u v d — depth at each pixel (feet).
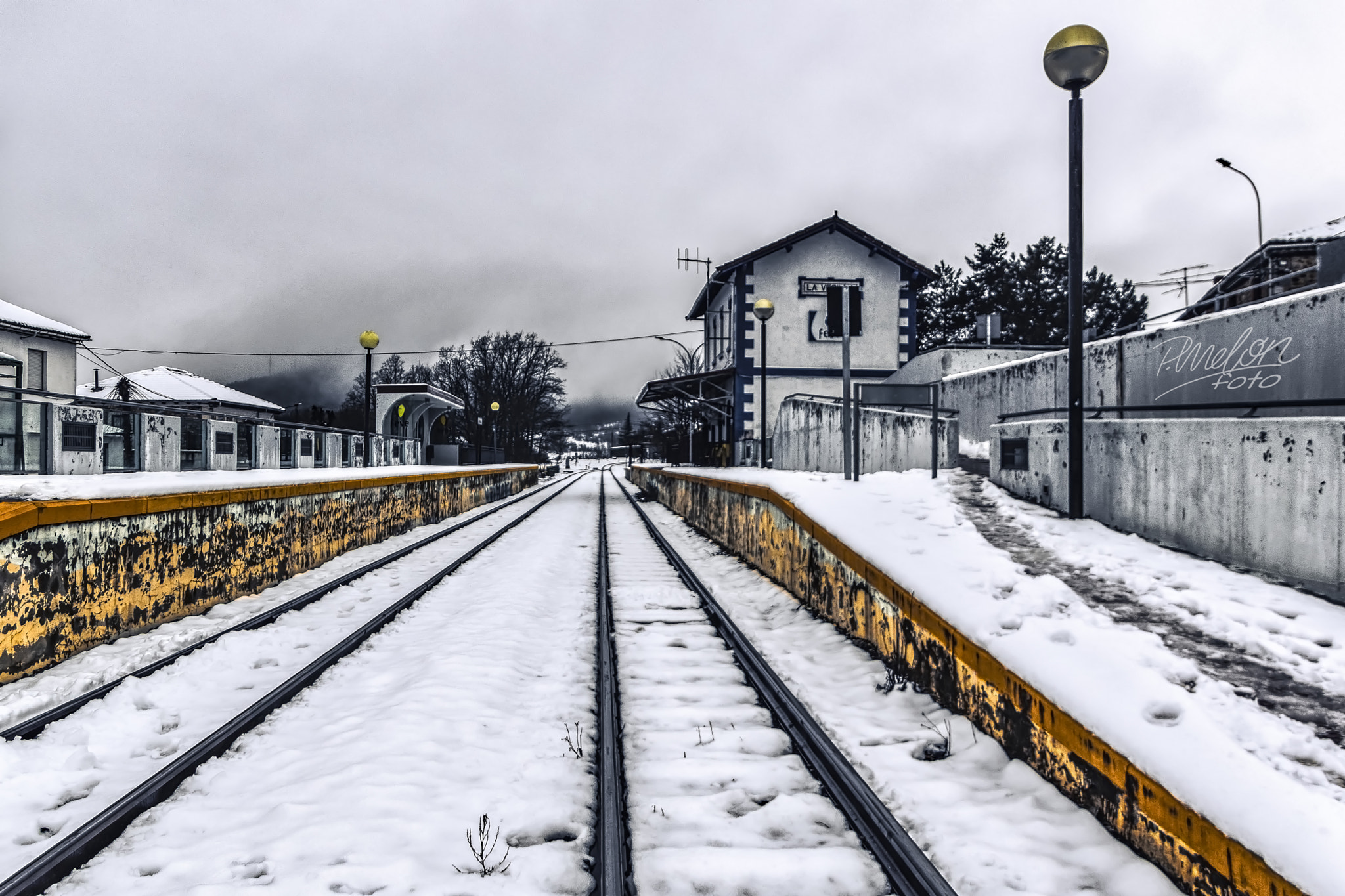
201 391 138.62
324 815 10.30
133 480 20.97
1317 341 18.69
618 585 29.94
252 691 16.62
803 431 53.57
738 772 12.32
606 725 13.51
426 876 8.93
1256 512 15.99
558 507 85.51
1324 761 9.16
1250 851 7.71
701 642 20.97
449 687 15.65
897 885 9.08
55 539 17.02
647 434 323.98
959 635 14.17
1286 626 13.00
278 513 29.68
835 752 12.38
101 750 13.08
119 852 9.67
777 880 9.30
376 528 44.16
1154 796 9.13
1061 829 10.16
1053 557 18.13
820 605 23.13
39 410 34.81
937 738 13.51
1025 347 64.34
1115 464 20.29
